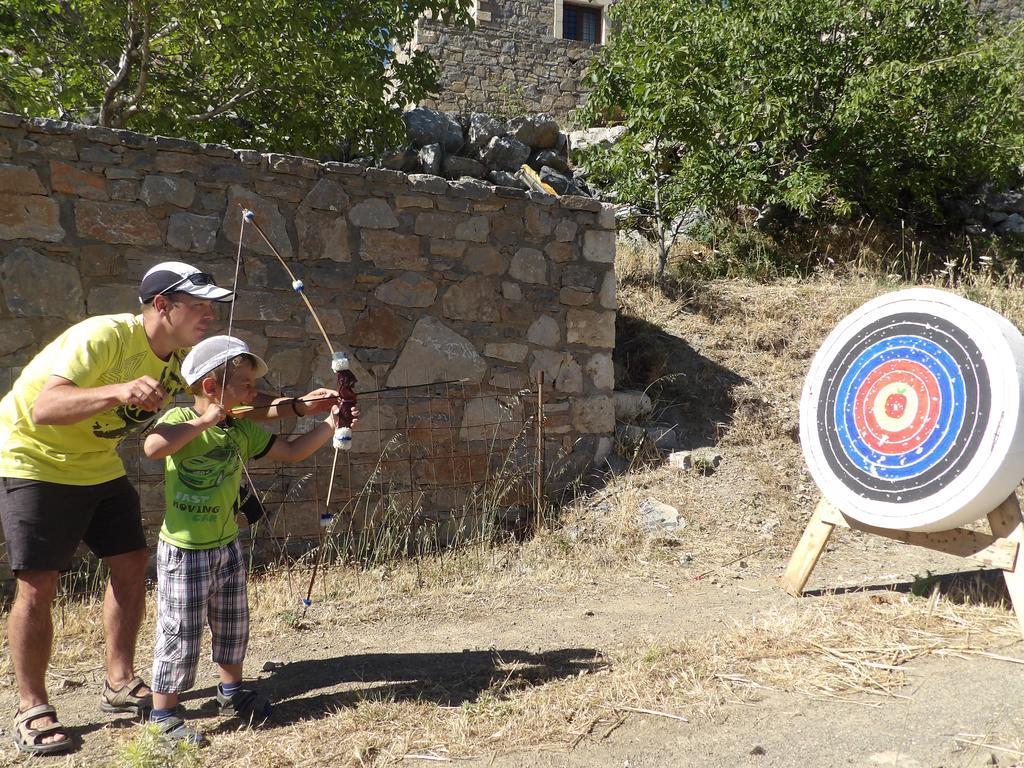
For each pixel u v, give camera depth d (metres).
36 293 4.60
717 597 4.63
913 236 10.75
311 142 9.03
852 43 9.89
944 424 3.86
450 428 5.84
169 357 3.16
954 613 3.96
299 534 5.35
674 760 2.69
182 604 2.92
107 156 4.76
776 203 10.23
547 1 15.00
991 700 3.02
